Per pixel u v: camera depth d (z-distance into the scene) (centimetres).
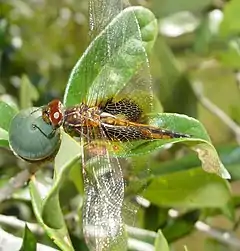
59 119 19
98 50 20
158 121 20
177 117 20
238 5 32
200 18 35
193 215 28
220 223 37
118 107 20
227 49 34
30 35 39
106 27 20
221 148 28
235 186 36
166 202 25
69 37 39
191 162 27
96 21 21
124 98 20
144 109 20
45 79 37
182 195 25
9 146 20
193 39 35
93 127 19
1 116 20
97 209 18
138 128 20
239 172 28
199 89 38
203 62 36
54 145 19
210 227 29
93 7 21
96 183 19
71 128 19
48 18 39
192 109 33
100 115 20
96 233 18
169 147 31
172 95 32
